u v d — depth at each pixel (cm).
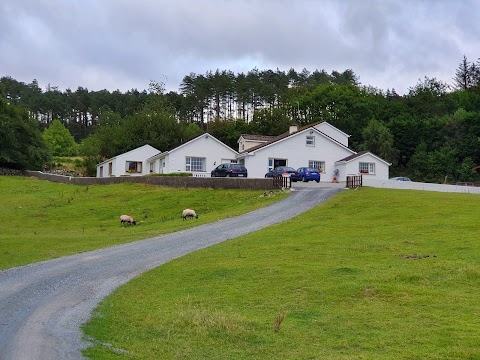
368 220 2909
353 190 4259
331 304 1482
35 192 5372
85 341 1191
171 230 3169
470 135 8394
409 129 9056
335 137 7062
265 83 14438
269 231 2802
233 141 9762
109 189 5228
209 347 1174
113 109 17362
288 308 1464
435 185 4800
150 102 11331
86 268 2145
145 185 5225
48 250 2600
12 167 7769
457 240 2233
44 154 8088
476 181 7600
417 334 1207
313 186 4894
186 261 2191
